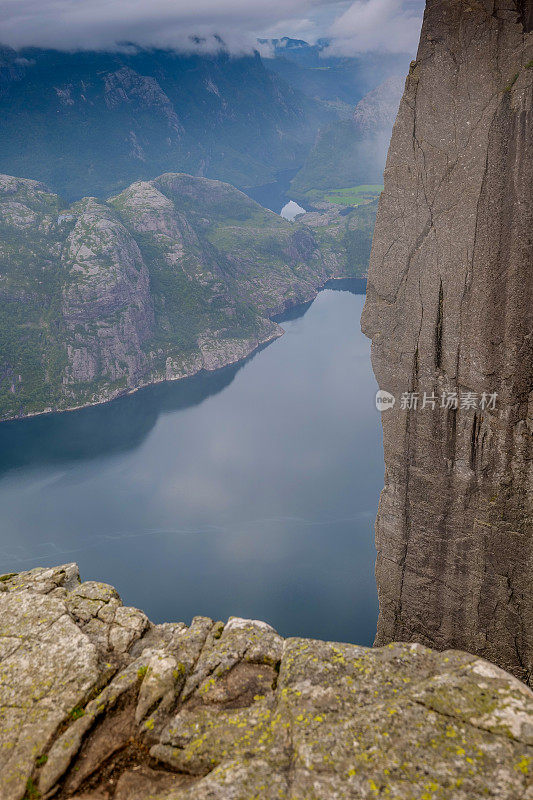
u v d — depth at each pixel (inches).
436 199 690.2
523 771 246.8
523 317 651.5
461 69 647.8
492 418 701.9
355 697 301.7
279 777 260.7
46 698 325.7
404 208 718.5
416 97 685.9
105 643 376.5
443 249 693.9
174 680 333.7
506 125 624.4
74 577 464.1
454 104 658.2
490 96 631.8
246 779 259.9
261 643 363.6
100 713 317.1
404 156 705.6
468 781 244.2
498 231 647.8
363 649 338.0
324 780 251.6
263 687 332.2
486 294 670.5
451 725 274.5
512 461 698.8
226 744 287.7
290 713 296.0
